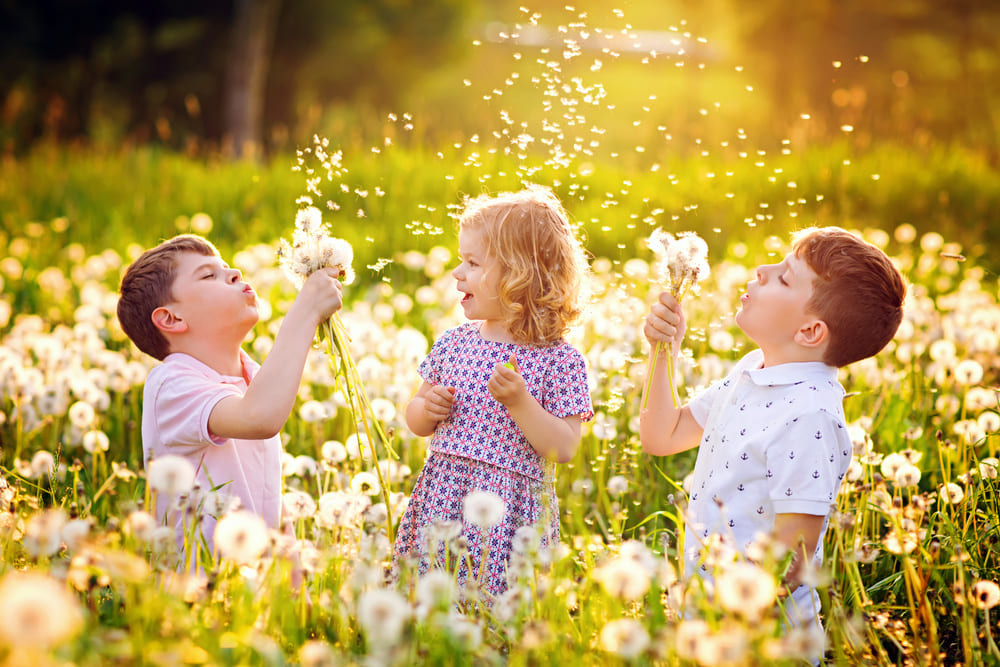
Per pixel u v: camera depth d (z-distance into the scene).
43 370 3.71
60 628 1.07
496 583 2.33
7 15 23.92
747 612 1.46
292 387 2.22
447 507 2.42
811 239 2.26
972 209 7.95
